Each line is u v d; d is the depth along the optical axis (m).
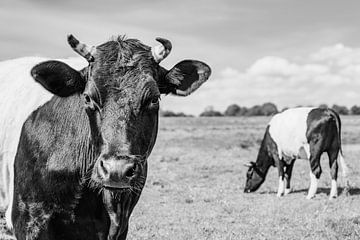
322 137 14.11
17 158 5.26
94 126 4.40
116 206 4.85
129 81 4.32
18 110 5.62
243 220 10.88
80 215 4.96
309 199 13.72
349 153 26.33
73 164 4.86
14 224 5.16
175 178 17.95
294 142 14.66
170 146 32.09
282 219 10.92
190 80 5.11
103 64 4.40
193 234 9.55
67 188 4.87
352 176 17.89
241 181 17.56
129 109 4.24
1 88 6.14
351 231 9.55
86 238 5.09
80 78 4.69
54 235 5.01
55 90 4.72
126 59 4.43
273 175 19.86
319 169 14.20
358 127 50.91
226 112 101.31
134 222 10.54
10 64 6.63
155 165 21.77
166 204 12.77
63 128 5.02
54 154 4.93
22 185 5.06
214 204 12.91
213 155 26.61
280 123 15.15
